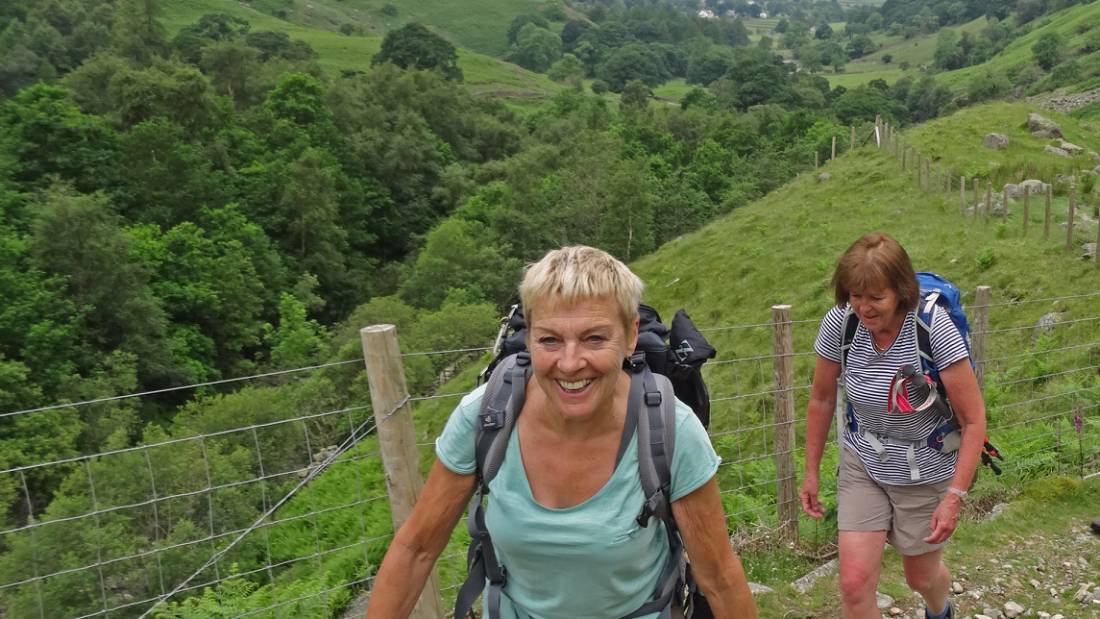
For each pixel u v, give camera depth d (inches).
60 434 976.3
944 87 4291.3
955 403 111.1
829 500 200.2
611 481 70.4
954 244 679.1
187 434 960.3
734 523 209.5
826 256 812.6
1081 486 211.6
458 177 2596.0
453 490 76.4
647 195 1926.7
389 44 4387.3
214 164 2170.3
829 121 3019.2
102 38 3518.7
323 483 430.0
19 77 2942.9
